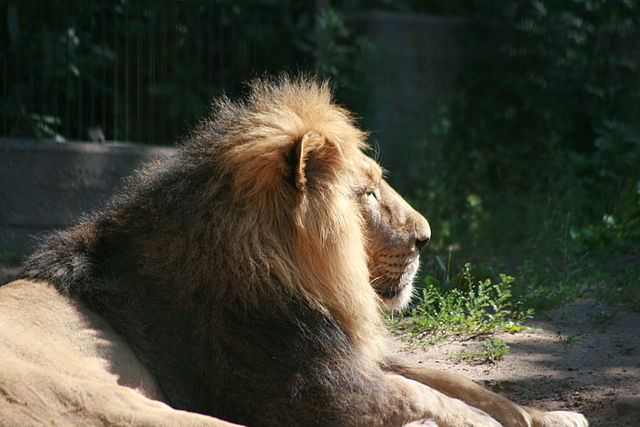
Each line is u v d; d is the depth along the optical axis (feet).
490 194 64.34
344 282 21.24
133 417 17.99
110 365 19.17
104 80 60.70
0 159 50.24
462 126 73.46
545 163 65.57
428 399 21.02
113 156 53.21
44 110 57.00
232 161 20.51
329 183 21.11
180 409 19.74
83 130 61.98
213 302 20.08
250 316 19.94
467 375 28.43
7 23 55.11
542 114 72.64
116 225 21.58
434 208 58.54
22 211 50.67
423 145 68.59
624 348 31.01
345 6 75.51
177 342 20.02
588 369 28.76
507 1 77.00
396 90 70.74
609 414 24.94
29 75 56.18
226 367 19.70
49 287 20.40
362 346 21.68
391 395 20.72
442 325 33.58
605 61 75.10
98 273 20.76
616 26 76.07
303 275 20.71
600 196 59.36
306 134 20.18
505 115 75.36
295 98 22.53
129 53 63.10
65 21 57.31
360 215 23.03
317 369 19.95
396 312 35.99
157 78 63.00
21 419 17.62
